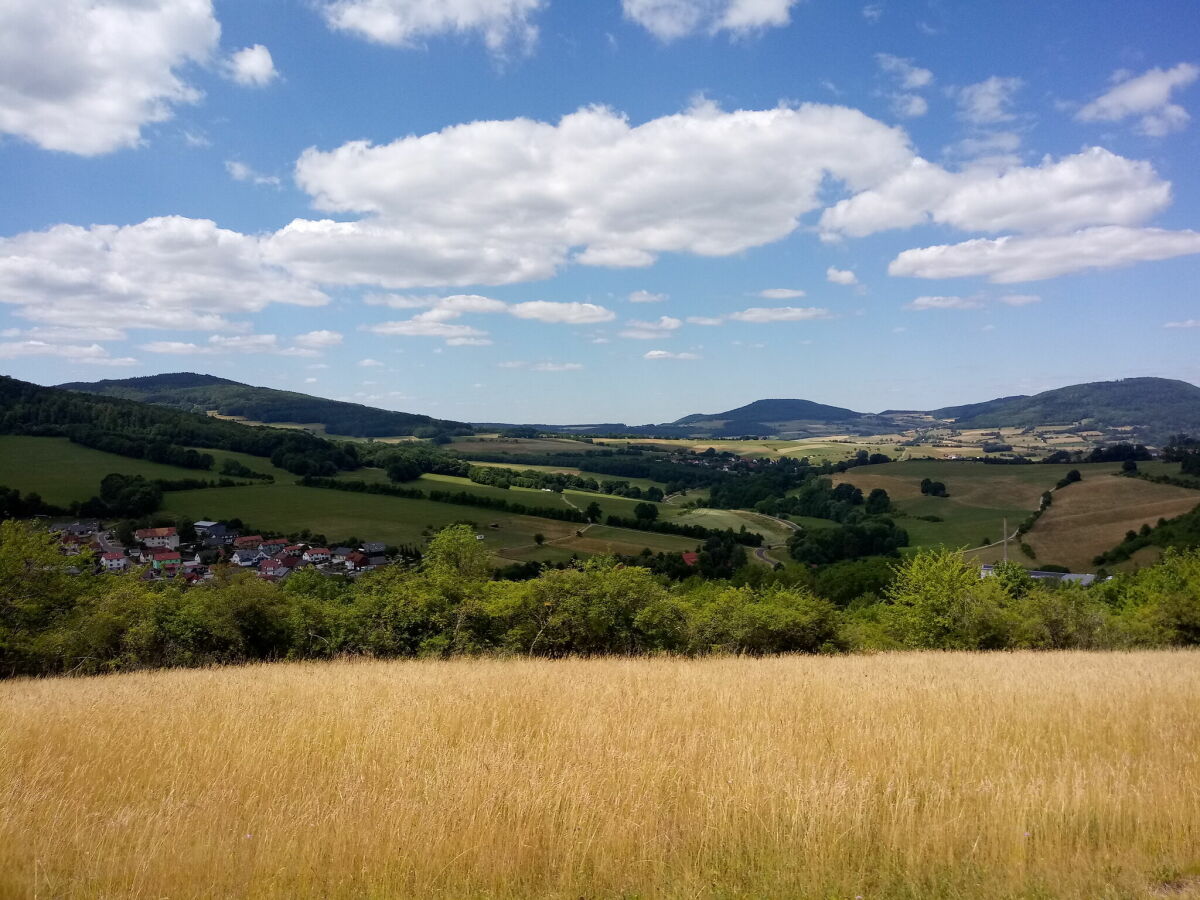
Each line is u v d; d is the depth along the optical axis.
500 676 15.86
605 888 5.23
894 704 11.26
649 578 29.77
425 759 8.12
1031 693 12.31
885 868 5.43
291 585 45.44
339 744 8.88
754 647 29.44
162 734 9.49
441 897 5.12
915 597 33.31
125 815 6.55
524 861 5.54
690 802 6.68
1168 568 48.97
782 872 5.33
